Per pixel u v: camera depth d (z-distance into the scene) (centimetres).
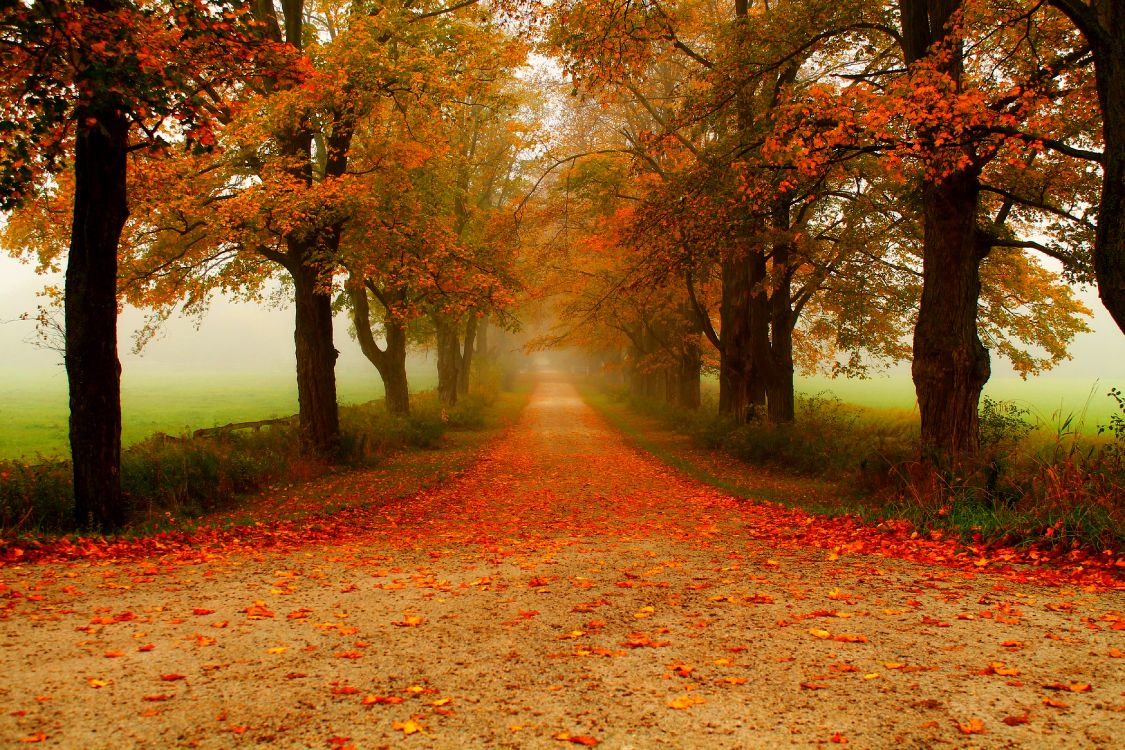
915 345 1174
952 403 1117
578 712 300
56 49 685
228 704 309
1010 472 912
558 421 3206
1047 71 965
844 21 1249
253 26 830
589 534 888
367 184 1558
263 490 1319
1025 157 1192
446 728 284
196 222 1491
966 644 381
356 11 1502
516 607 487
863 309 1944
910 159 962
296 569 632
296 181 1409
